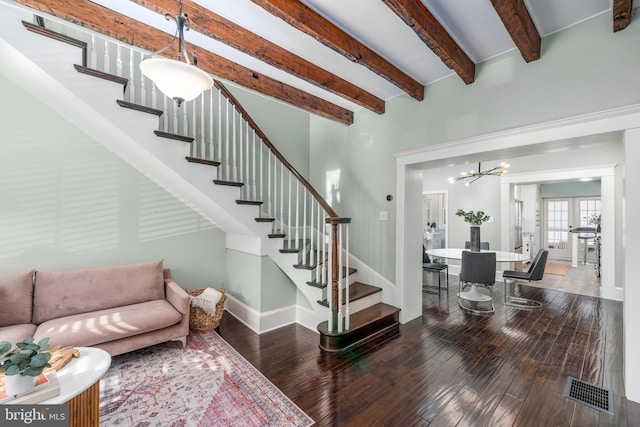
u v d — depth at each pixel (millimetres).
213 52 2516
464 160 3072
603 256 4383
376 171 3637
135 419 1720
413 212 3502
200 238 3562
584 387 2047
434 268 4602
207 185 2648
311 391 2014
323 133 4379
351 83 3102
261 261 3100
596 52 2107
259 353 2588
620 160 4355
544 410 1812
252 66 2740
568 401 1898
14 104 2490
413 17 1888
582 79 2164
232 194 2812
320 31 2041
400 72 2809
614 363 2375
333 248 2680
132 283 2758
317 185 4473
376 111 3492
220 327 3217
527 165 5352
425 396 1958
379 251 3607
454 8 2018
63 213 2717
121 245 3025
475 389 2035
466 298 4195
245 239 3316
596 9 2059
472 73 2693
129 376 2184
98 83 2100
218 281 3727
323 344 2684
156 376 2189
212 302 3004
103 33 1959
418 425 1685
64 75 1959
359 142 3848
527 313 3652
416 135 3209
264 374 2232
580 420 1722
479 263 3760
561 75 2260
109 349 2225
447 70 2857
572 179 4934
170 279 3180
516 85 2490
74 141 2758
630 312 1938
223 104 3469
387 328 3113
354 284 3754
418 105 3193
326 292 2951
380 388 2051
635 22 1956
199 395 1958
